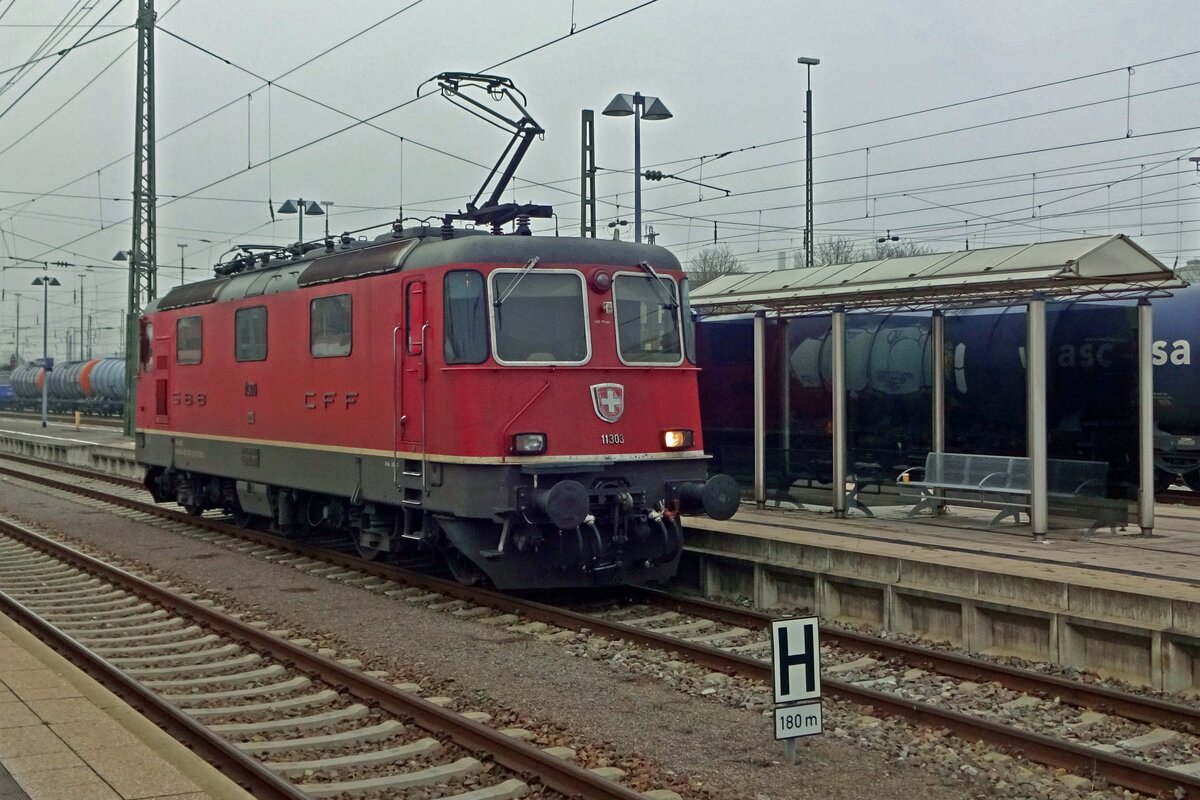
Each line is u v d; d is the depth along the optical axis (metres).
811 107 31.86
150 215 33.94
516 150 15.07
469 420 11.90
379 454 13.43
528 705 8.93
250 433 16.89
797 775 7.36
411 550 16.42
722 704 9.00
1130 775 7.12
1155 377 20.94
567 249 12.49
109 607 13.39
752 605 13.15
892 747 7.90
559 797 6.99
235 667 10.37
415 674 9.91
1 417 72.94
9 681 8.37
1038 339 14.11
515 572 12.36
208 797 6.01
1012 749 7.76
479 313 12.00
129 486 28.72
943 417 16.52
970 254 14.90
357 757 7.67
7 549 18.02
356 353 13.92
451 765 7.52
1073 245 13.76
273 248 17.73
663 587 14.36
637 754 7.70
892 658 10.34
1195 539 14.34
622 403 12.51
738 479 18.50
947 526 15.38
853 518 16.27
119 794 6.03
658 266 13.08
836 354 16.08
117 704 7.94
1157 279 14.09
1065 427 16.17
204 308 18.61
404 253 13.06
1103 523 14.52
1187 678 9.38
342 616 12.42
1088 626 9.98
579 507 11.54
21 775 6.30
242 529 18.77
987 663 9.62
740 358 18.56
